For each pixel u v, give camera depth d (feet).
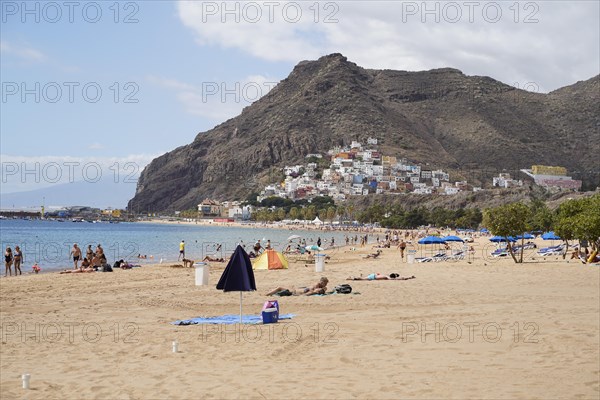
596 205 185.78
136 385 39.65
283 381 39.99
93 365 45.80
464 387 38.32
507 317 66.23
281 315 70.69
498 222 175.32
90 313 75.97
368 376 41.24
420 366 44.14
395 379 40.37
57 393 38.29
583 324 60.70
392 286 106.01
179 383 39.88
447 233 616.39
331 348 50.75
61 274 148.15
